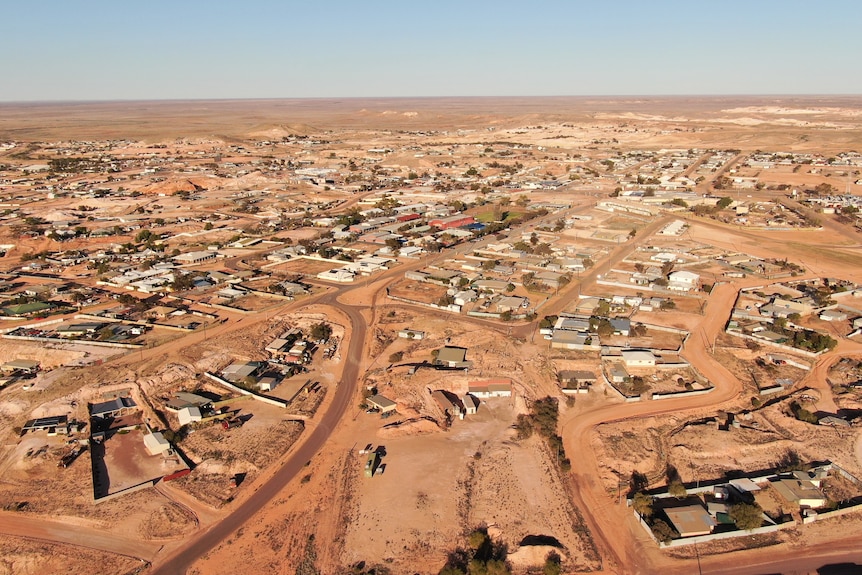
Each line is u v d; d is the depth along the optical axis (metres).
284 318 117.56
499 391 88.81
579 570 57.91
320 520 64.38
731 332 107.31
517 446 76.50
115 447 78.62
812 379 92.94
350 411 85.19
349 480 70.44
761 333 106.62
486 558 58.72
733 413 83.44
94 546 61.75
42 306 123.81
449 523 63.47
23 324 116.12
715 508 65.19
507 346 101.62
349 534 62.25
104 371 96.00
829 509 65.12
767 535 61.91
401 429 79.81
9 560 60.41
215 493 69.19
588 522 64.06
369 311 120.00
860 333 107.25
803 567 57.81
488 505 66.19
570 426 80.56
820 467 71.06
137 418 85.94
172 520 64.88
